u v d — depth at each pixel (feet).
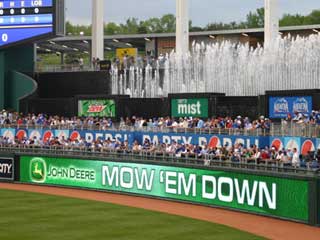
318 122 104.01
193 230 72.08
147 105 145.38
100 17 190.49
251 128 110.63
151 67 166.61
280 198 78.18
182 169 94.43
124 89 167.94
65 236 67.62
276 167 80.33
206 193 90.53
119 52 206.59
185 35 179.63
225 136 114.21
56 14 157.79
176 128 122.83
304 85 144.15
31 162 120.57
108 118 148.66
